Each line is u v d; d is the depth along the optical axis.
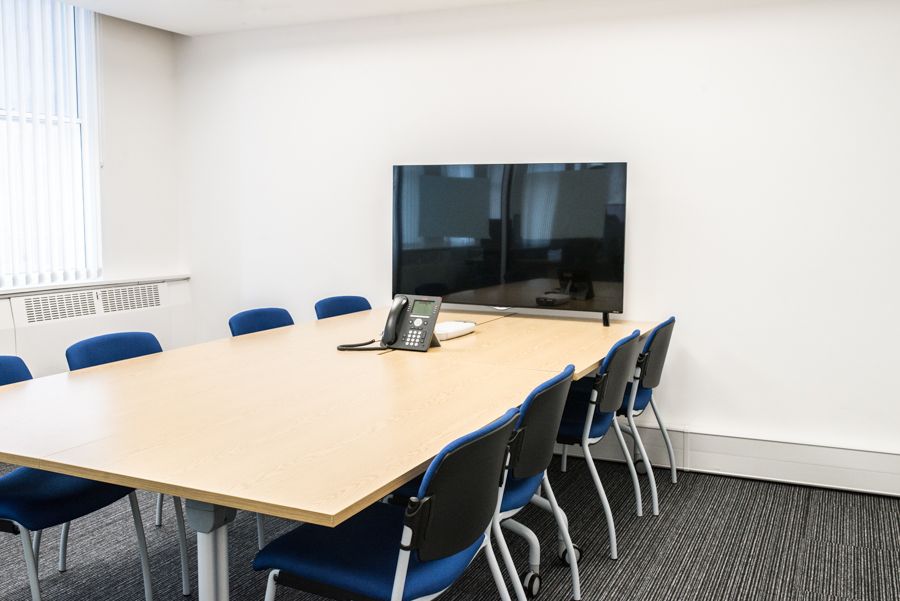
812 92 4.24
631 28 4.58
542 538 3.65
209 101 5.87
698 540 3.62
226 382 3.00
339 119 5.44
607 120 4.69
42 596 3.09
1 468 4.60
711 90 4.44
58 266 5.30
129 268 5.77
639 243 4.66
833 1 4.16
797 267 4.35
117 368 3.26
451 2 4.84
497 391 2.87
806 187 4.29
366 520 2.45
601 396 3.30
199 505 2.01
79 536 3.66
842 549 3.52
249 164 5.78
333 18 5.30
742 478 4.51
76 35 5.34
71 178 5.34
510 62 4.90
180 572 3.30
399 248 5.11
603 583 3.20
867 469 4.24
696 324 4.58
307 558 2.17
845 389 4.31
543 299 4.74
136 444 2.22
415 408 2.63
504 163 4.82
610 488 4.34
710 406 4.60
